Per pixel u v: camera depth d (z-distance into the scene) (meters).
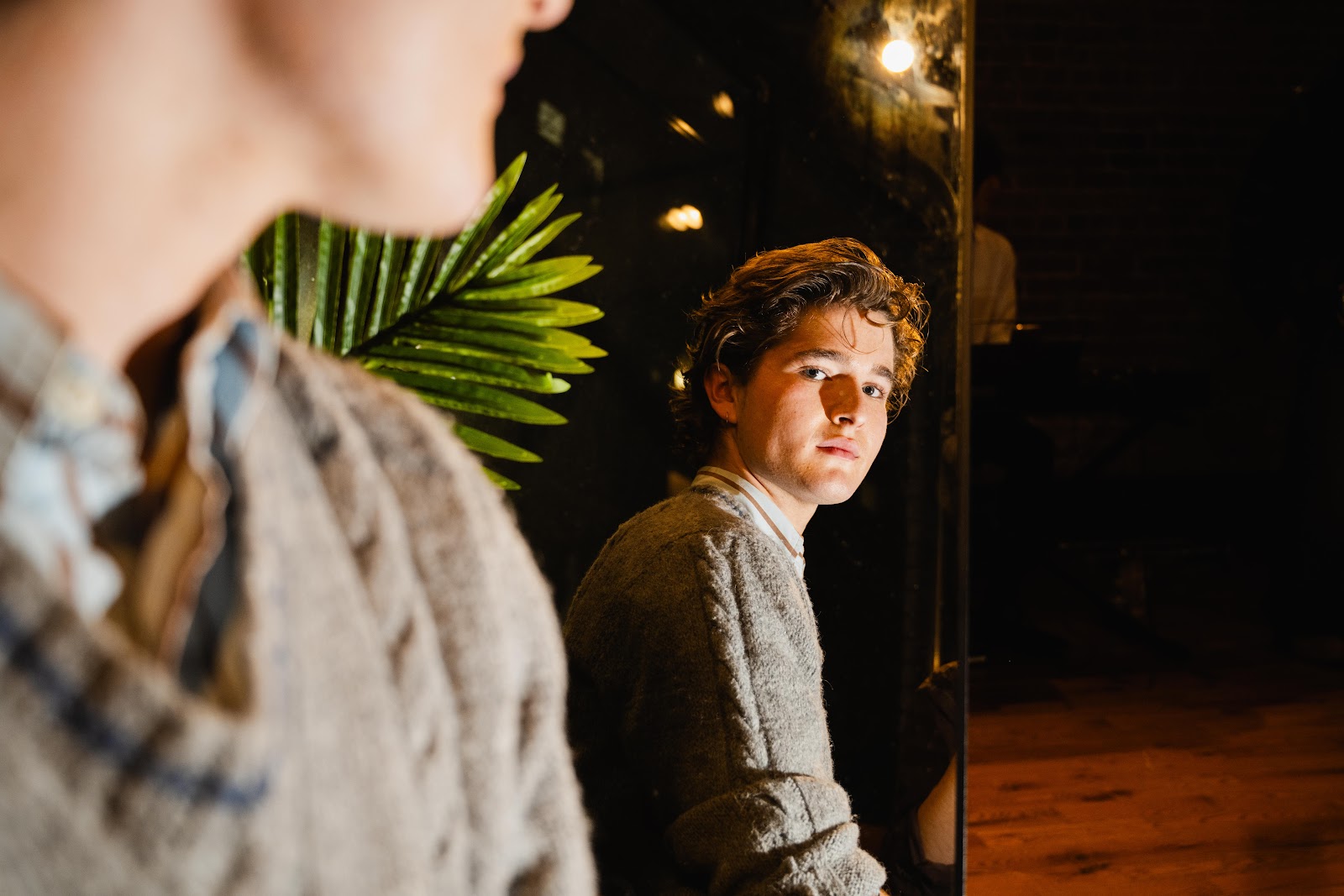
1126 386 3.65
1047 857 2.40
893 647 1.28
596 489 1.53
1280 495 3.90
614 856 0.98
